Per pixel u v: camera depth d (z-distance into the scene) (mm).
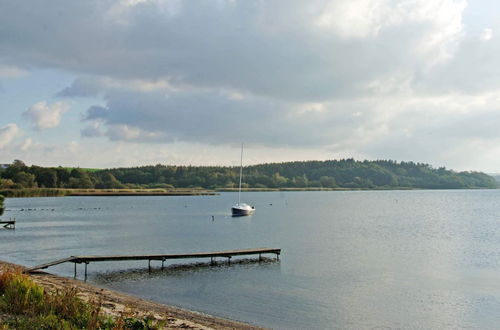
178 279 33312
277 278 33875
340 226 78750
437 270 37531
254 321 23125
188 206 138375
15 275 17516
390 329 22516
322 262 41031
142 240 57812
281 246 52469
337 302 27234
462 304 27125
